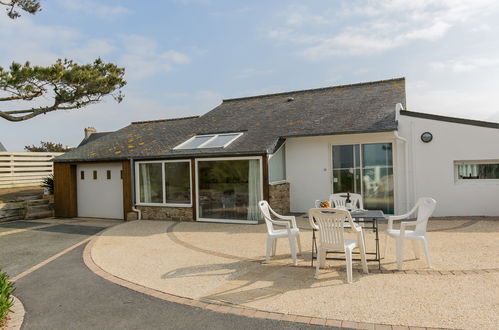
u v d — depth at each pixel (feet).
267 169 36.94
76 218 50.11
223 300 16.30
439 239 26.66
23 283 20.51
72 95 46.57
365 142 39.19
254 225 36.94
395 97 44.06
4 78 40.52
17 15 44.14
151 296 17.37
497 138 34.19
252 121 47.39
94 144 54.75
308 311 14.66
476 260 20.97
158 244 29.19
